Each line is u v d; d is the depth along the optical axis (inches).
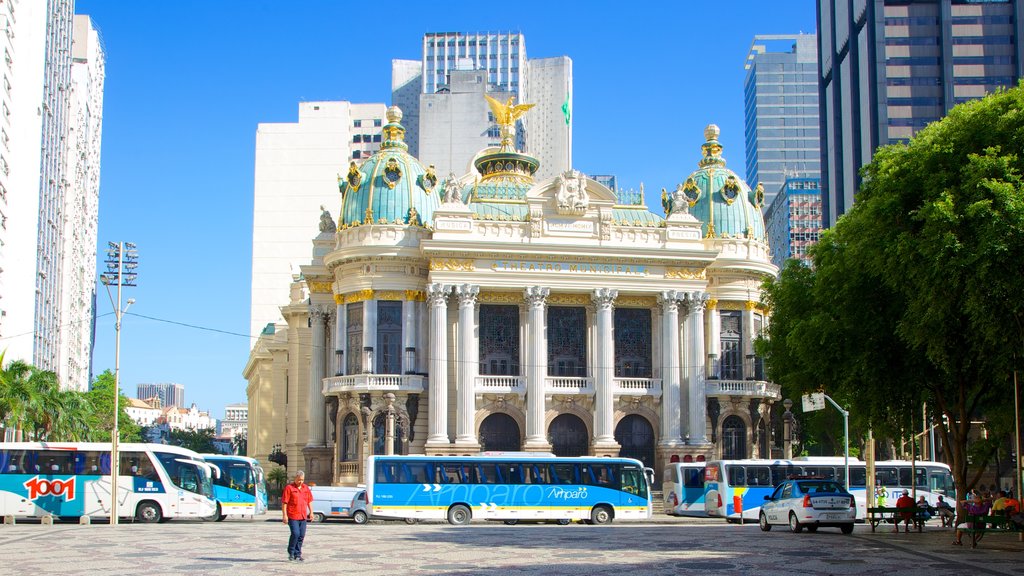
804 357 2154.3
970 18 5649.6
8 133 3538.4
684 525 2369.6
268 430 5032.0
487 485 2418.8
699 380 3484.3
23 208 3742.6
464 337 3339.1
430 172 3592.5
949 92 5595.5
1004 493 1808.6
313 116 6904.5
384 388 3336.6
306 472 3550.7
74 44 6161.4
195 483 2412.6
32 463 2321.6
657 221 3690.9
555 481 2448.3
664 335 3481.8
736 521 2596.0
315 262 3695.9
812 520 1888.5
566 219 3469.5
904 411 2016.5
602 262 3449.8
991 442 2196.1
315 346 3631.9
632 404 3476.9
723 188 3772.1
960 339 1699.1
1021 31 5629.9
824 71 6658.5
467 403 3312.0
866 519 2407.7
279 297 6771.7
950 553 1450.5
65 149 5088.6
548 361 3491.6
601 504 2458.2
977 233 1497.3
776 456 3629.4
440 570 1229.7
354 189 3538.4
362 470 3297.2
